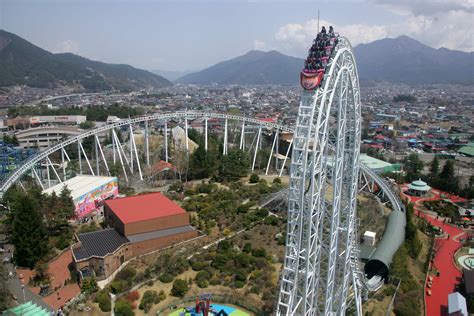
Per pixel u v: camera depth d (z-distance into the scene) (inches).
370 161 7244.1
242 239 3964.1
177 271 3326.8
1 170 6402.6
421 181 6412.4
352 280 2864.2
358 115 2731.3
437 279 3713.1
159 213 4074.8
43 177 6825.8
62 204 4116.6
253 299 2982.3
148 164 6668.3
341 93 2277.3
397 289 3243.1
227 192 5177.2
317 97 2069.4
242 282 3179.1
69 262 3599.9
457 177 6850.4
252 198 5147.6
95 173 6983.3
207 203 4835.1
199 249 3752.5
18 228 3405.5
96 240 3710.6
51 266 3528.5
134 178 6461.6
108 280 3270.2
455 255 4256.9
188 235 3976.4
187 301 2965.1
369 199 5383.9
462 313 2928.2
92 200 4805.6
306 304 2181.3
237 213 4616.1
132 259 3585.1
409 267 3752.5
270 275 3277.6
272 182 6023.6
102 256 3257.9
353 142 2652.6
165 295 3004.4
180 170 6284.5
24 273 3380.9
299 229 2063.2
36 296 3043.8
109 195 5201.8
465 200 6087.6
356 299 2817.4
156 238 3791.8
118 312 2741.1
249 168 6820.9
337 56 2145.7
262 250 3604.8
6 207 4628.4
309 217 2049.7
